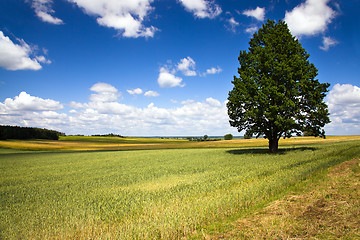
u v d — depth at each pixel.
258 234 6.19
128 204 10.70
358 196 8.25
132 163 31.08
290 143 62.50
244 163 22.41
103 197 12.45
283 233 6.08
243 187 11.02
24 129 121.38
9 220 9.34
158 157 38.44
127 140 148.00
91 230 7.36
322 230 6.08
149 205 9.88
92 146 95.19
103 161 36.19
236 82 32.25
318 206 7.82
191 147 72.06
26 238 7.31
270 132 30.44
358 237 5.51
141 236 6.55
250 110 29.69
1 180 20.94
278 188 10.49
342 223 6.35
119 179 18.52
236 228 6.78
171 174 19.44
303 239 5.69
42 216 9.58
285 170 15.03
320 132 30.08
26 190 15.89
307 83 29.55
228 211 8.02
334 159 17.58
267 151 34.44
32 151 69.25
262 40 33.28
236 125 33.19
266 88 27.50
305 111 30.58
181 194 11.48
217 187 12.19
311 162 17.48
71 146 93.75
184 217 7.50
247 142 79.50
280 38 31.03
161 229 6.76
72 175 22.47
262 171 15.90
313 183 10.84
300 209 7.75
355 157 17.75
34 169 28.75
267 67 29.47
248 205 8.68
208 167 21.94
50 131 137.00
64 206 11.02
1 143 89.00
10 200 13.16
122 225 7.73
